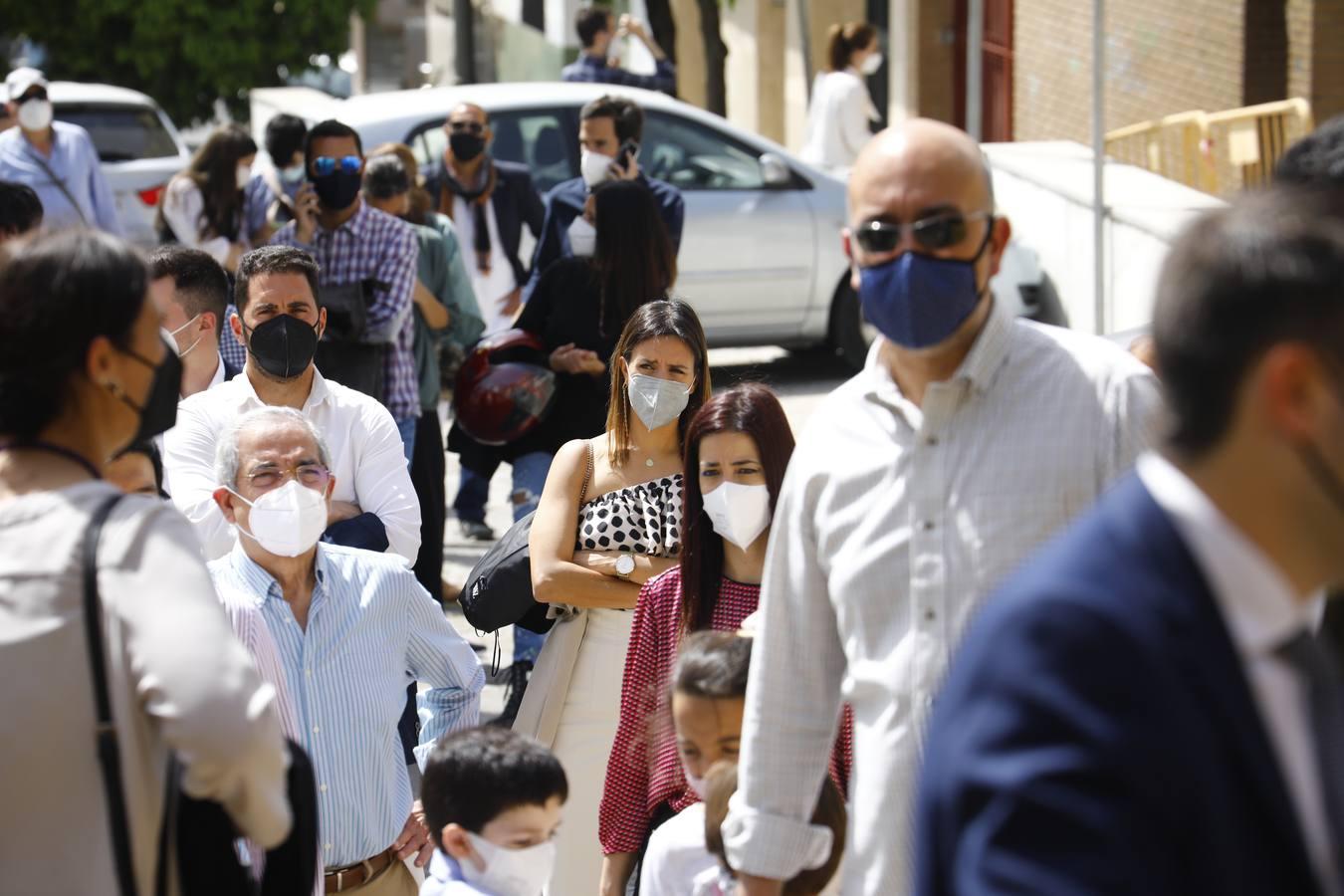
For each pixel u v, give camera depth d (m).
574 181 12.37
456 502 14.20
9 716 3.72
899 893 4.32
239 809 3.82
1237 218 2.75
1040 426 4.30
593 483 7.40
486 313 14.83
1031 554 4.25
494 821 5.33
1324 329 2.63
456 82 33.69
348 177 10.48
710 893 5.42
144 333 3.98
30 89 16.31
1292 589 2.74
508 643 11.80
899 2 27.00
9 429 3.93
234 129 15.09
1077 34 22.20
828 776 5.18
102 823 3.74
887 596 4.39
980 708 2.73
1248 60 18.61
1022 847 2.61
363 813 6.17
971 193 4.23
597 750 7.28
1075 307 17.94
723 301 18.66
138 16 36.91
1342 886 2.66
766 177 18.66
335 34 38.53
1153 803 2.59
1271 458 2.69
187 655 3.71
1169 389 2.75
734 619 6.43
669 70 22.08
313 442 6.22
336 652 6.19
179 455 7.83
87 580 3.78
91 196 17.06
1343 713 2.77
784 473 6.37
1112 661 2.63
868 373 4.54
